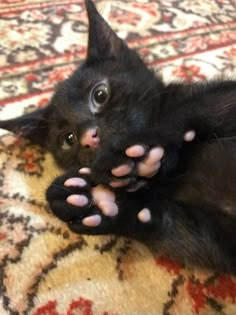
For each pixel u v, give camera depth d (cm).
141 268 15
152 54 24
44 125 19
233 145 14
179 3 28
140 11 27
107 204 13
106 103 16
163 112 15
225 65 23
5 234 16
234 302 14
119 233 14
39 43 24
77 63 23
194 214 14
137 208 14
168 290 15
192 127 14
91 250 16
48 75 22
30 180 18
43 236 16
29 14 27
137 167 13
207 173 14
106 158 13
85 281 15
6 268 15
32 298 15
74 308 14
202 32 25
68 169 17
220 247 14
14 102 21
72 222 14
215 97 15
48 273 15
